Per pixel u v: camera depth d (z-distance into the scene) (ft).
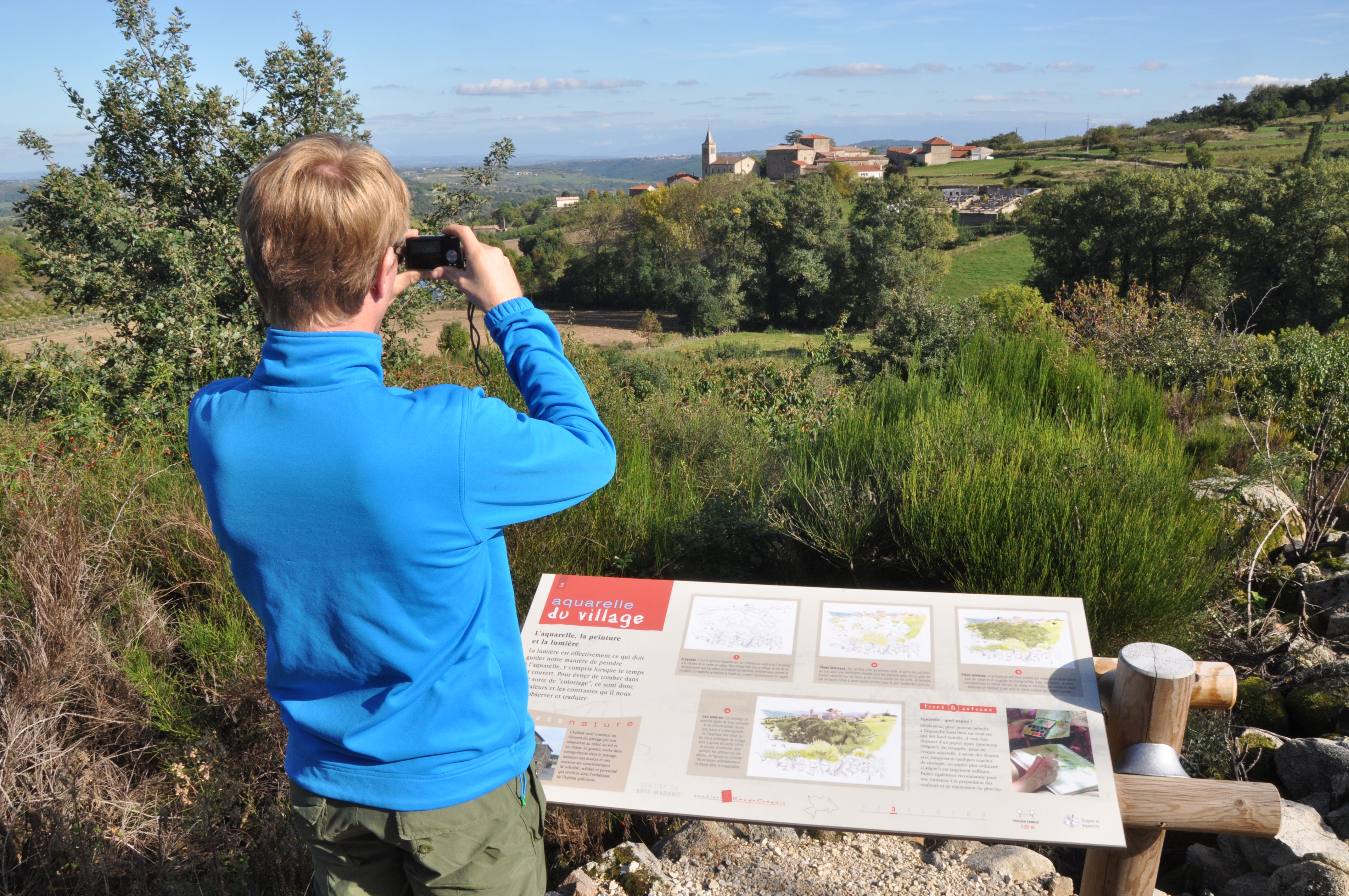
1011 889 7.07
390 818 3.44
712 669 5.27
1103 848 4.33
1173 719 4.94
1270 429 20.89
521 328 3.92
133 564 11.34
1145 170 192.75
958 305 59.67
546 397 3.77
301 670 3.39
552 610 5.70
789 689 5.12
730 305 220.02
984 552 10.61
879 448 13.92
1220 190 179.52
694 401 24.81
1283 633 11.35
